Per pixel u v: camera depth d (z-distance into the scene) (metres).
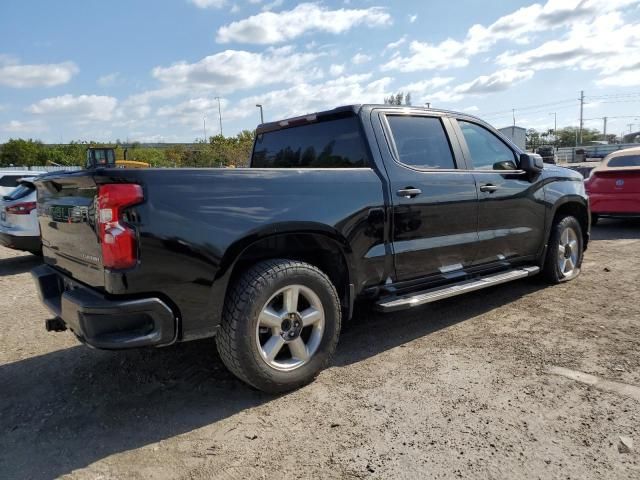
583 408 2.76
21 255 9.74
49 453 2.54
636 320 4.21
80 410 3.00
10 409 3.04
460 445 2.45
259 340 3.01
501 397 2.93
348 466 2.32
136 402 3.08
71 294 2.75
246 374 2.90
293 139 4.39
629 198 9.08
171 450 2.53
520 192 4.75
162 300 2.63
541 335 3.94
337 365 3.53
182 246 2.64
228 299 2.91
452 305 4.91
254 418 2.82
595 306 4.66
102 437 2.68
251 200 2.91
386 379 3.25
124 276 2.49
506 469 2.24
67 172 2.90
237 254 2.85
